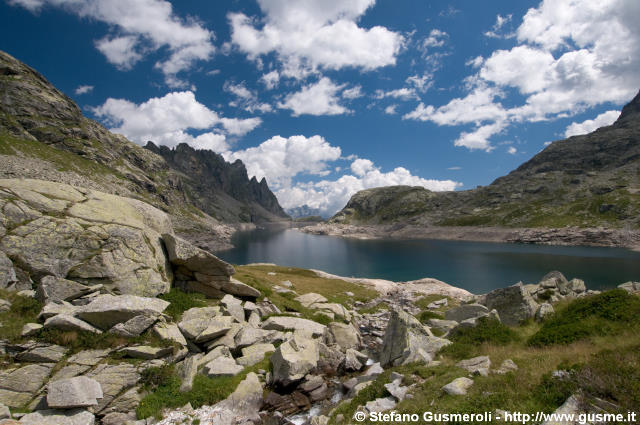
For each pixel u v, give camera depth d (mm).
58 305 18750
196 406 16812
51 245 21312
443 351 19109
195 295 27500
